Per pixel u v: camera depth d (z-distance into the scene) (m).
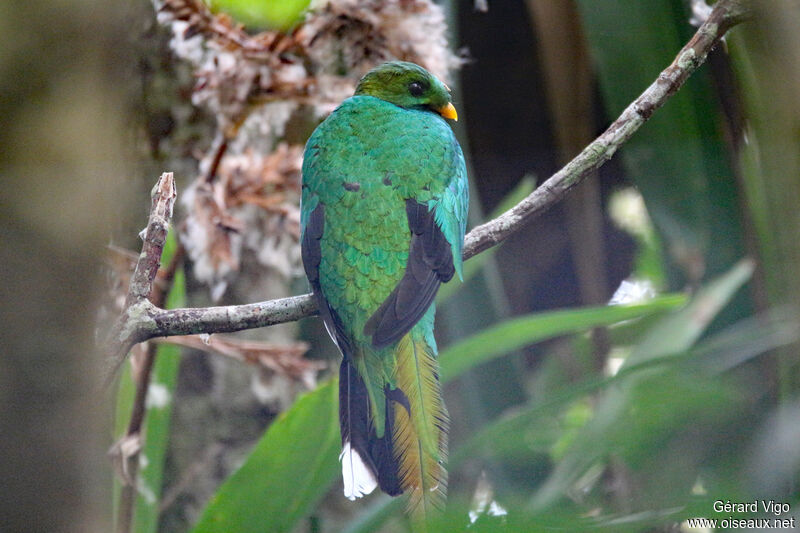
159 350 8.53
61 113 4.43
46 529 4.52
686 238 11.33
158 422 8.43
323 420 7.14
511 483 7.44
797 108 5.56
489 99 14.25
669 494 4.53
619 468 7.44
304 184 7.76
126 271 7.34
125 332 6.29
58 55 4.39
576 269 14.62
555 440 5.24
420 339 6.86
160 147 9.62
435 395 6.63
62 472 4.56
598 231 12.61
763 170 7.64
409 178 7.46
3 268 4.46
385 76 8.68
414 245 7.15
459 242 7.55
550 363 14.37
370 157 7.57
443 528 3.23
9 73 4.33
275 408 11.15
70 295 4.55
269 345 8.35
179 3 7.95
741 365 7.16
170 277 8.27
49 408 4.54
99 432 4.78
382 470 6.27
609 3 11.22
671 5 11.13
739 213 10.99
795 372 6.16
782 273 7.65
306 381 8.56
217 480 10.90
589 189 12.56
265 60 8.11
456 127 12.39
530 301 14.78
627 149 11.59
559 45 12.06
